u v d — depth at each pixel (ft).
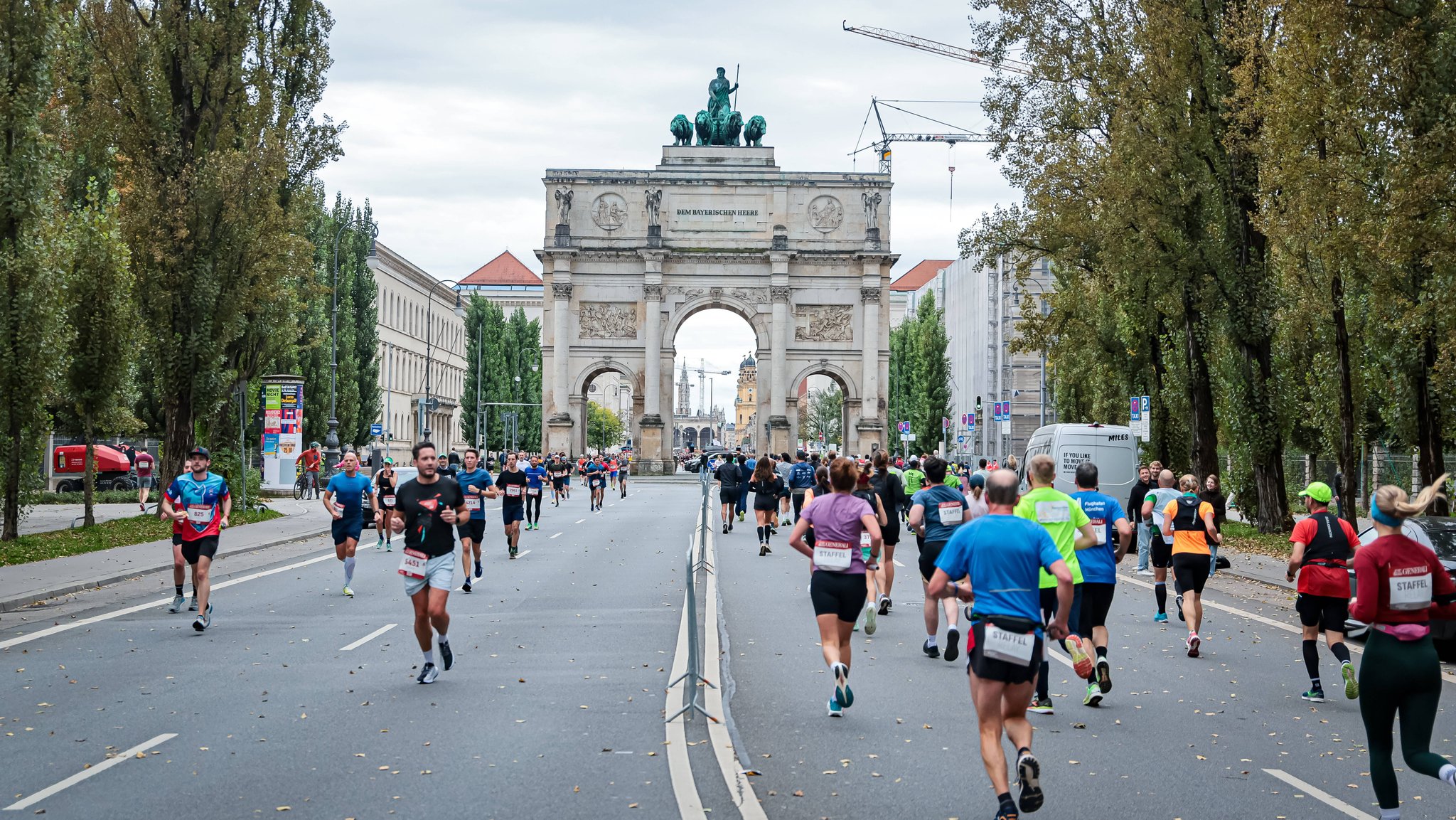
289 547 108.47
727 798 29.58
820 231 311.27
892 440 368.27
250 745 35.04
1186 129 111.65
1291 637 59.57
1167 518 55.67
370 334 263.08
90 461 116.57
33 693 42.50
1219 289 113.50
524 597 71.51
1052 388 189.67
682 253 307.99
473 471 80.38
